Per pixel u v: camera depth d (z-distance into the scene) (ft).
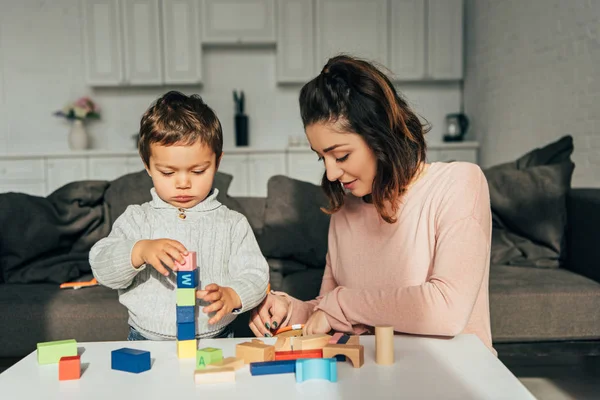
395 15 15.75
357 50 15.78
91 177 15.11
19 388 2.41
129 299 3.42
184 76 15.84
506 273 7.08
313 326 3.41
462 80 16.85
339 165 3.38
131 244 3.09
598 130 9.58
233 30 15.81
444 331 3.08
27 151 16.93
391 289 3.31
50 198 7.88
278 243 7.72
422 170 3.70
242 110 16.40
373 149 3.32
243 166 15.44
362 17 15.75
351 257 3.86
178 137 3.20
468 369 2.57
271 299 3.61
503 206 7.84
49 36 16.76
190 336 2.76
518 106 12.87
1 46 16.71
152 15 15.62
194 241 3.51
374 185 3.47
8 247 7.29
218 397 2.27
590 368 7.83
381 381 2.43
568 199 7.45
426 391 2.32
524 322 6.25
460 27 15.84
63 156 15.01
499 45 13.91
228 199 7.80
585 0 9.88
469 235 3.34
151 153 3.29
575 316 6.26
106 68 15.74
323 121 3.23
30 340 6.11
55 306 6.17
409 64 15.89
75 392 2.35
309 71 15.89
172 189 3.38
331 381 2.43
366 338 3.07
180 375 2.53
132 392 2.34
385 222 3.73
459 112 17.08
